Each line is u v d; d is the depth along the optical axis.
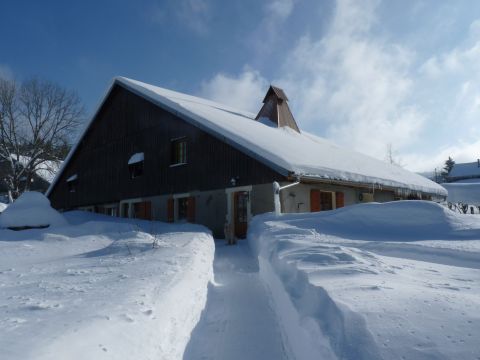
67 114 33.38
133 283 3.95
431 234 6.52
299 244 5.58
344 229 7.40
